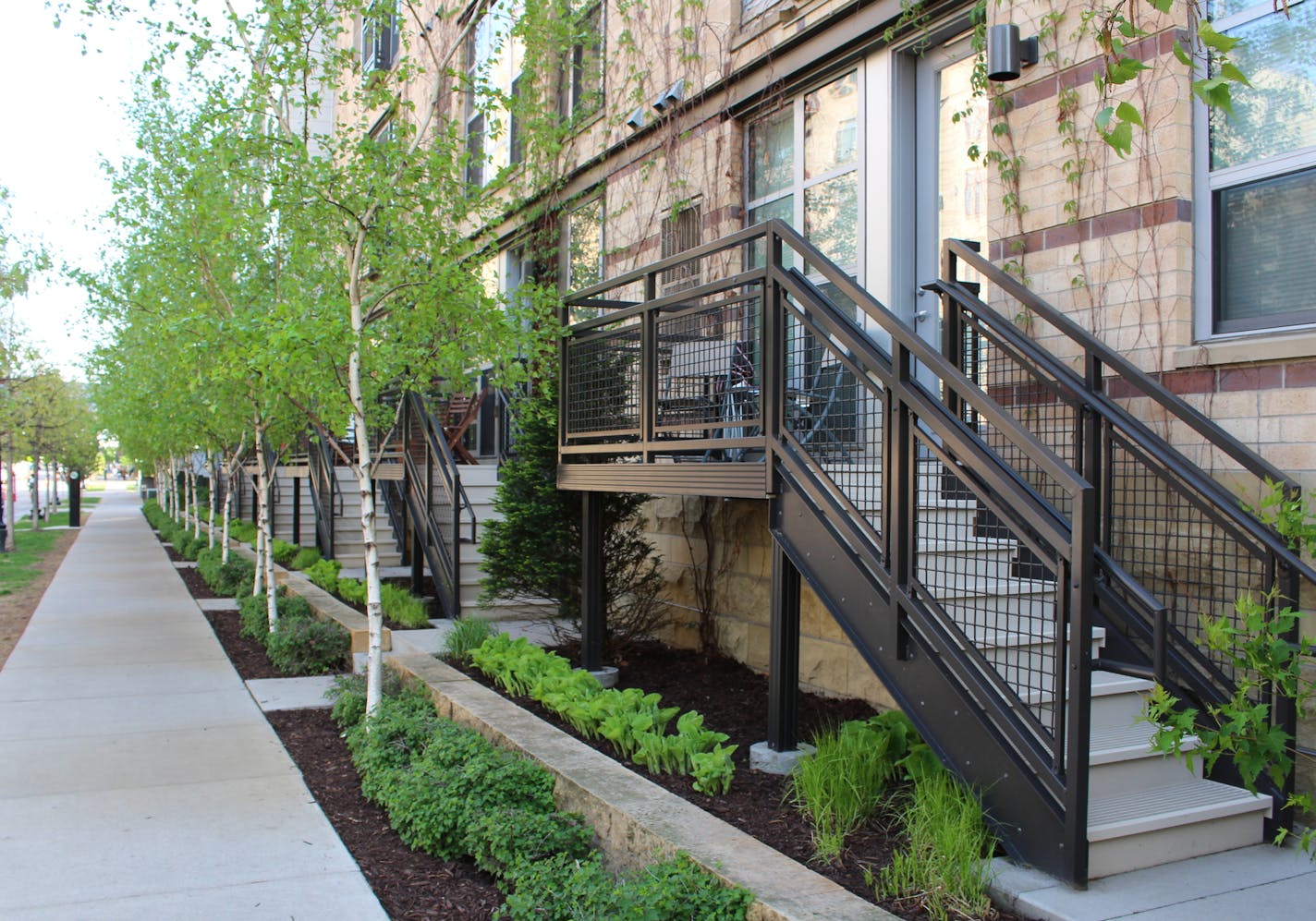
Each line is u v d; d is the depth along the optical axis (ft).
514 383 23.72
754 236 16.93
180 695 24.12
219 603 41.19
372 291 21.94
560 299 23.70
